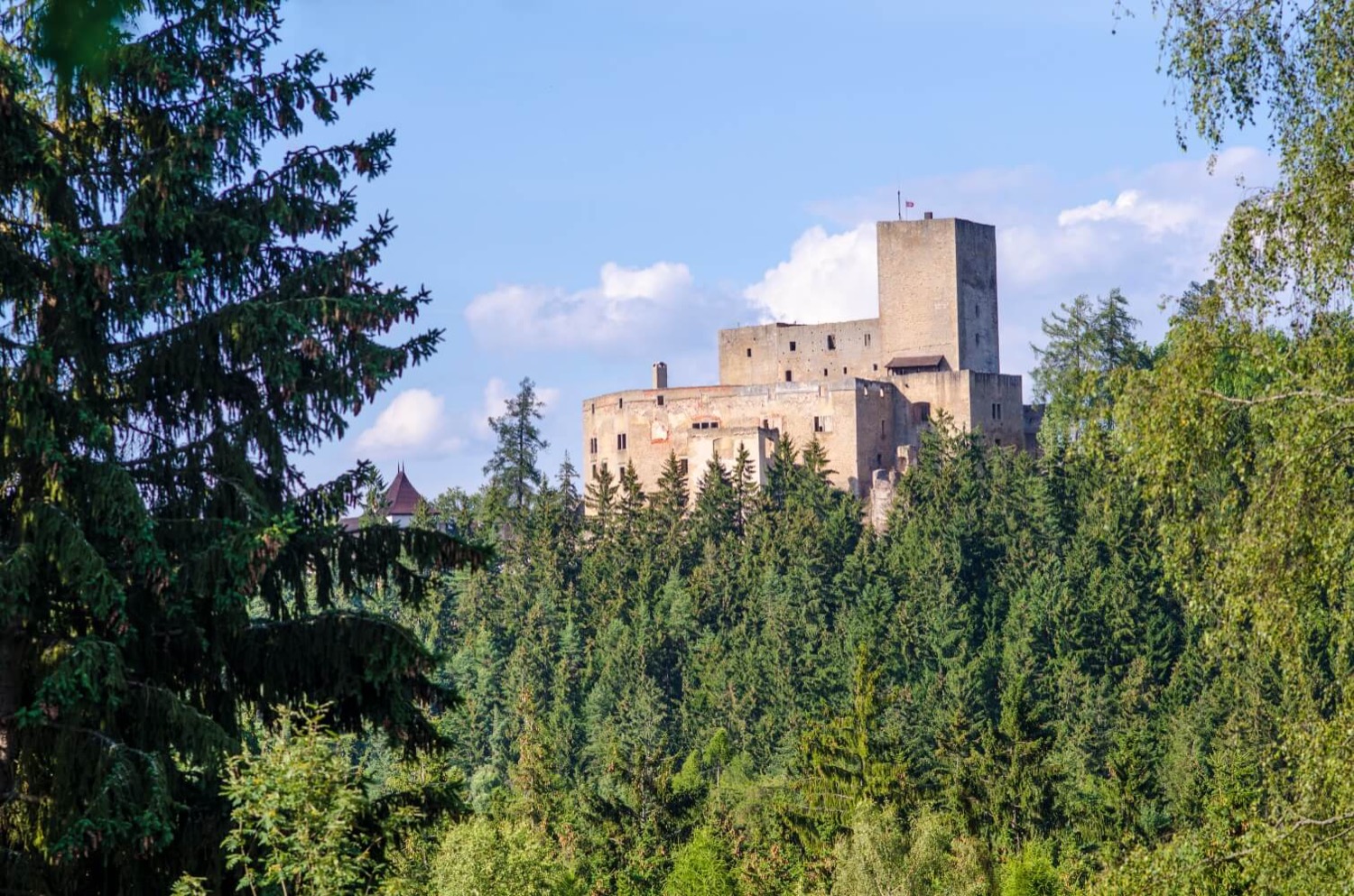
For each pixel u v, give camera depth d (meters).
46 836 57.62
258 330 62.03
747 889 191.62
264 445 63.88
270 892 58.91
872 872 150.50
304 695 64.06
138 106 64.81
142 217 62.44
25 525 57.22
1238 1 61.12
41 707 56.72
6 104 58.12
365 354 65.06
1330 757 55.81
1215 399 59.41
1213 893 58.25
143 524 57.91
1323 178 58.38
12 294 59.84
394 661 62.84
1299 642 57.53
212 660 63.44
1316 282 58.53
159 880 59.94
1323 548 56.19
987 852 175.62
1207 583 59.34
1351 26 58.81
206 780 61.91
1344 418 56.59
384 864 62.19
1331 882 55.31
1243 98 61.38
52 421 59.03
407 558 66.88
